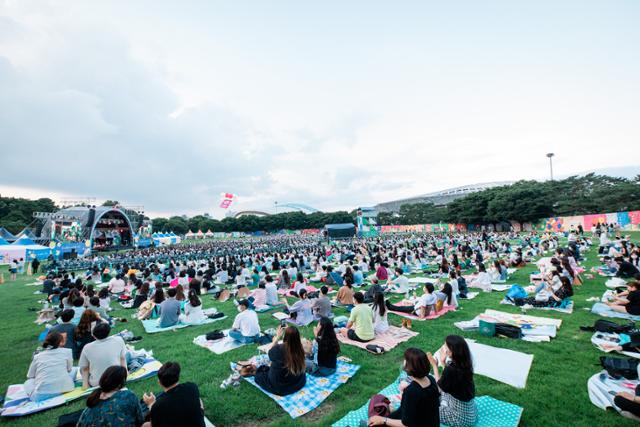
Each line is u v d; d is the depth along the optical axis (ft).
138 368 21.17
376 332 26.61
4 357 25.40
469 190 481.46
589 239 108.37
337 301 37.04
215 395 17.79
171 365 12.48
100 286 58.18
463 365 13.62
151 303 35.83
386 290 43.06
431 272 56.29
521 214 197.16
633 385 16.08
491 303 34.94
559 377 18.04
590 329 24.75
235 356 23.24
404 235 210.79
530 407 15.34
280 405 16.43
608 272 47.09
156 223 396.16
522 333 24.64
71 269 94.12
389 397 16.46
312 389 17.85
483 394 16.69
